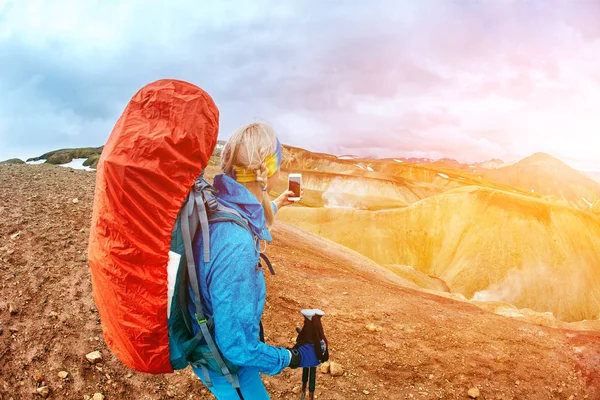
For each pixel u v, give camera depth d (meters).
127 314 1.54
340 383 4.43
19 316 4.07
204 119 1.59
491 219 150.88
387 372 4.85
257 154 1.80
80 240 5.94
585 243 144.75
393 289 10.47
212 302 1.62
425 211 156.25
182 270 1.62
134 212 1.50
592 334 7.27
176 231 1.61
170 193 1.53
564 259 139.88
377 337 5.80
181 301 1.65
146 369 1.66
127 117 1.57
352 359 4.99
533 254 141.25
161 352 1.61
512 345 6.42
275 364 1.73
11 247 5.31
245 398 1.83
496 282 136.12
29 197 7.56
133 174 1.48
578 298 131.00
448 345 6.00
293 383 4.23
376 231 152.88
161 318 1.55
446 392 4.66
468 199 156.75
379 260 144.00
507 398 4.77
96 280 1.58
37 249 5.40
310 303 6.80
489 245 144.62
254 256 1.68
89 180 10.12
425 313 7.53
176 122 1.54
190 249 1.60
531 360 5.91
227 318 1.60
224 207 1.71
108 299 1.56
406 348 5.59
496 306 17.75
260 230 1.80
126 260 1.51
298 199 2.60
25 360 3.61
